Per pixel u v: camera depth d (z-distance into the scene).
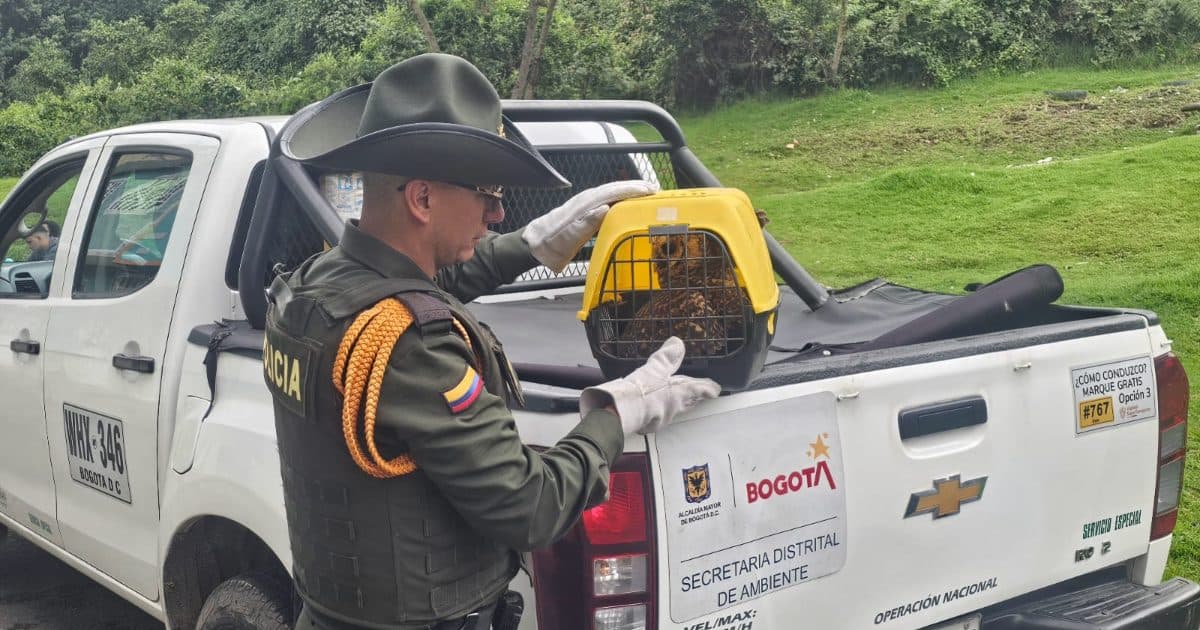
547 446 1.95
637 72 20.97
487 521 1.67
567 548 1.96
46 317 3.52
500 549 1.84
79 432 3.33
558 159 3.55
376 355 1.64
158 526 2.97
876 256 9.95
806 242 10.74
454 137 1.67
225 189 3.00
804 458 2.12
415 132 1.66
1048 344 2.47
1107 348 2.59
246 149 3.05
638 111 3.31
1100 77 18.72
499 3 19.70
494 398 1.72
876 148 15.92
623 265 1.97
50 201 3.89
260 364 2.59
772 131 17.75
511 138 2.16
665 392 1.86
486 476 1.65
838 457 2.16
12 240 4.05
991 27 19.98
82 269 3.46
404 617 1.74
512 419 1.74
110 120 25.50
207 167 3.06
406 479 1.71
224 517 2.62
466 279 2.27
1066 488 2.52
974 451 2.35
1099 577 2.69
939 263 9.53
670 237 1.93
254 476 2.49
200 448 2.69
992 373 2.38
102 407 3.18
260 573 2.59
